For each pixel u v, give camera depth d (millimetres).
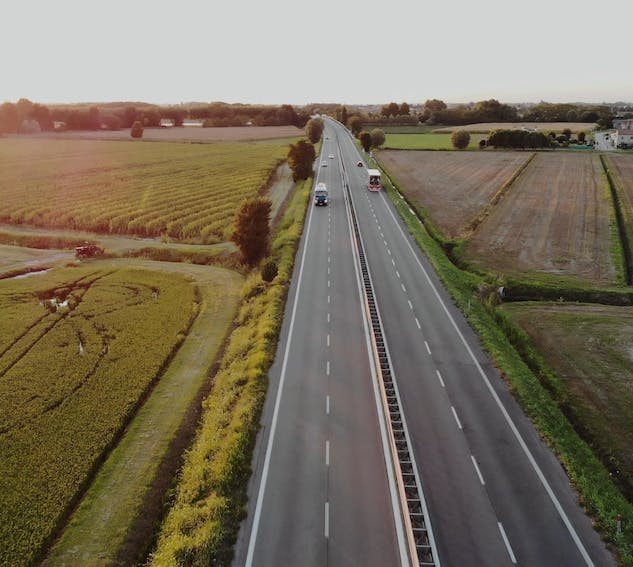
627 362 39219
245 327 44688
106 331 44500
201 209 87812
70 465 28438
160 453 29812
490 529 24188
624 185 97500
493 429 31141
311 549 23109
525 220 76500
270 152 152875
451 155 145250
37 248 74000
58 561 22969
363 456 28859
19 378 36906
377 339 41688
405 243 66188
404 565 22328
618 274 56031
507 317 46688
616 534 23688
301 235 70000
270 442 29922
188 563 22297
